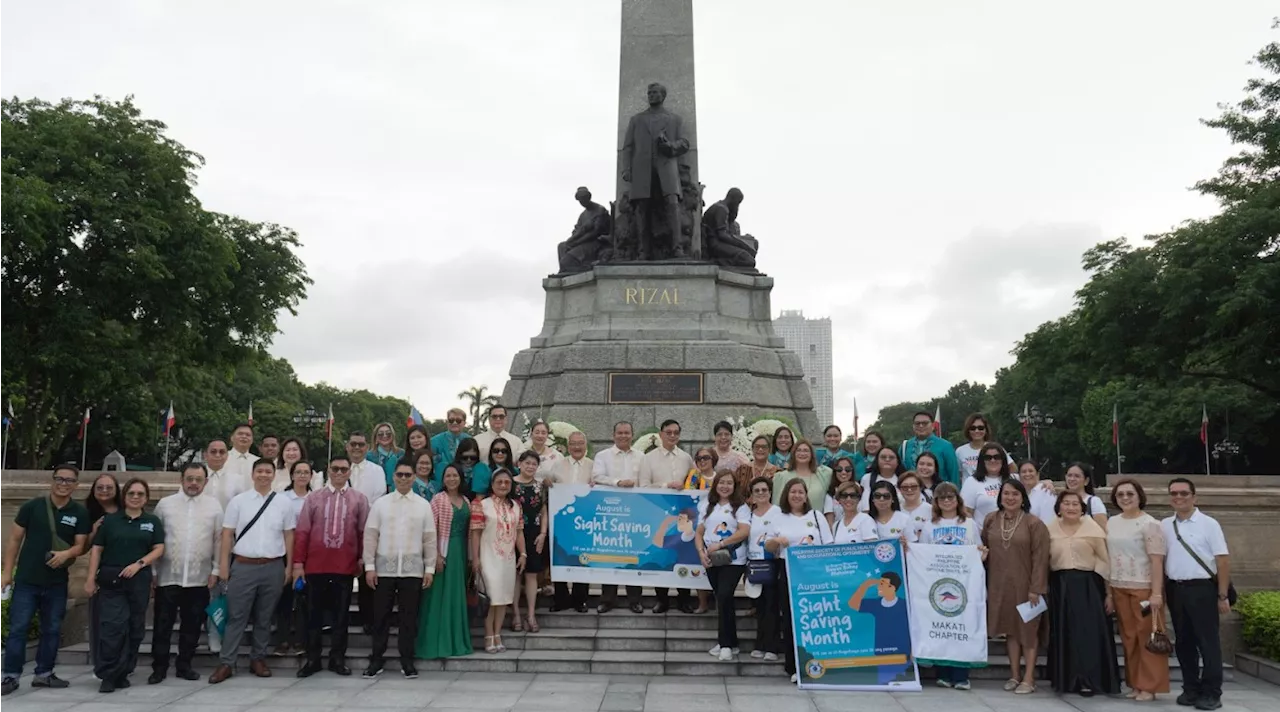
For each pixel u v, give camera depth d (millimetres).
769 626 10492
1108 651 9648
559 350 19484
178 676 10188
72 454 54781
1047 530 9867
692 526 11539
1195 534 9359
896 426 121875
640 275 19703
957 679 9914
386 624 10367
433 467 11508
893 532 10336
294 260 34562
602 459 12367
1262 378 29688
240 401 74938
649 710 8867
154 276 27641
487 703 9062
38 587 9891
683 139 20047
